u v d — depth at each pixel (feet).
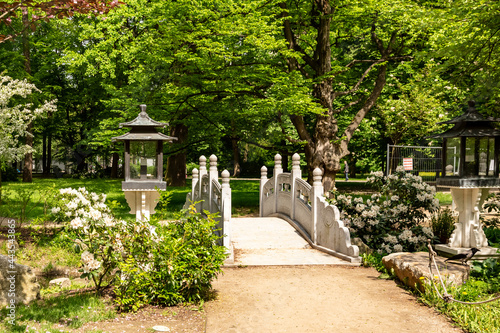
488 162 25.26
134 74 52.21
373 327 15.46
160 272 17.58
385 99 68.69
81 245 18.79
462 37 31.78
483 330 14.47
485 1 26.66
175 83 55.21
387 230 29.37
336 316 16.62
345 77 60.85
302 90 48.44
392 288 20.53
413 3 49.29
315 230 30.96
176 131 73.72
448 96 53.93
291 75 49.75
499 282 19.76
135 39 55.93
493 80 28.91
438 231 31.83
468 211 25.57
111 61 57.98
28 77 67.05
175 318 16.14
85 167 121.08
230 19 46.96
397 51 58.70
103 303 17.56
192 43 49.55
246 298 18.97
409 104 64.34
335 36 61.62
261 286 20.99
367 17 55.57
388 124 68.23
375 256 26.73
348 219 29.73
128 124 22.09
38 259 27.45
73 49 81.82
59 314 15.96
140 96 54.49
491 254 24.77
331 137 55.72
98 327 14.75
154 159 22.81
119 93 55.88
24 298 18.03
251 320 16.15
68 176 121.19
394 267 21.77
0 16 19.19
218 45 45.24
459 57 29.09
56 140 142.41
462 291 17.81
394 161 59.16
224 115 59.31
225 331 14.99
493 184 25.03
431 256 17.12
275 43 45.06
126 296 17.10
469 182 24.80
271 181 41.91
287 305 17.99
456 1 28.68
